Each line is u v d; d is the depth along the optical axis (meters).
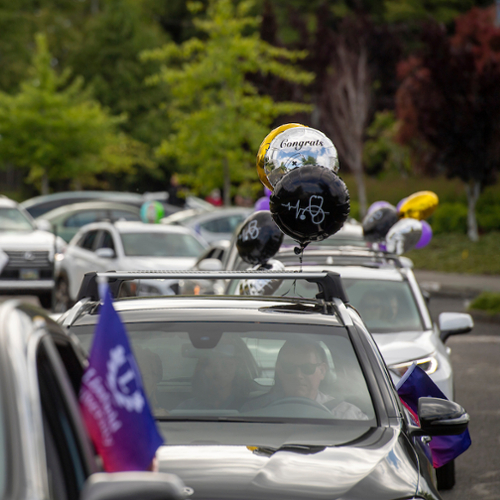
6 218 62.88
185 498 10.36
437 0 179.88
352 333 14.32
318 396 13.64
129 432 6.96
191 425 12.84
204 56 95.06
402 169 123.88
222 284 35.81
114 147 153.75
